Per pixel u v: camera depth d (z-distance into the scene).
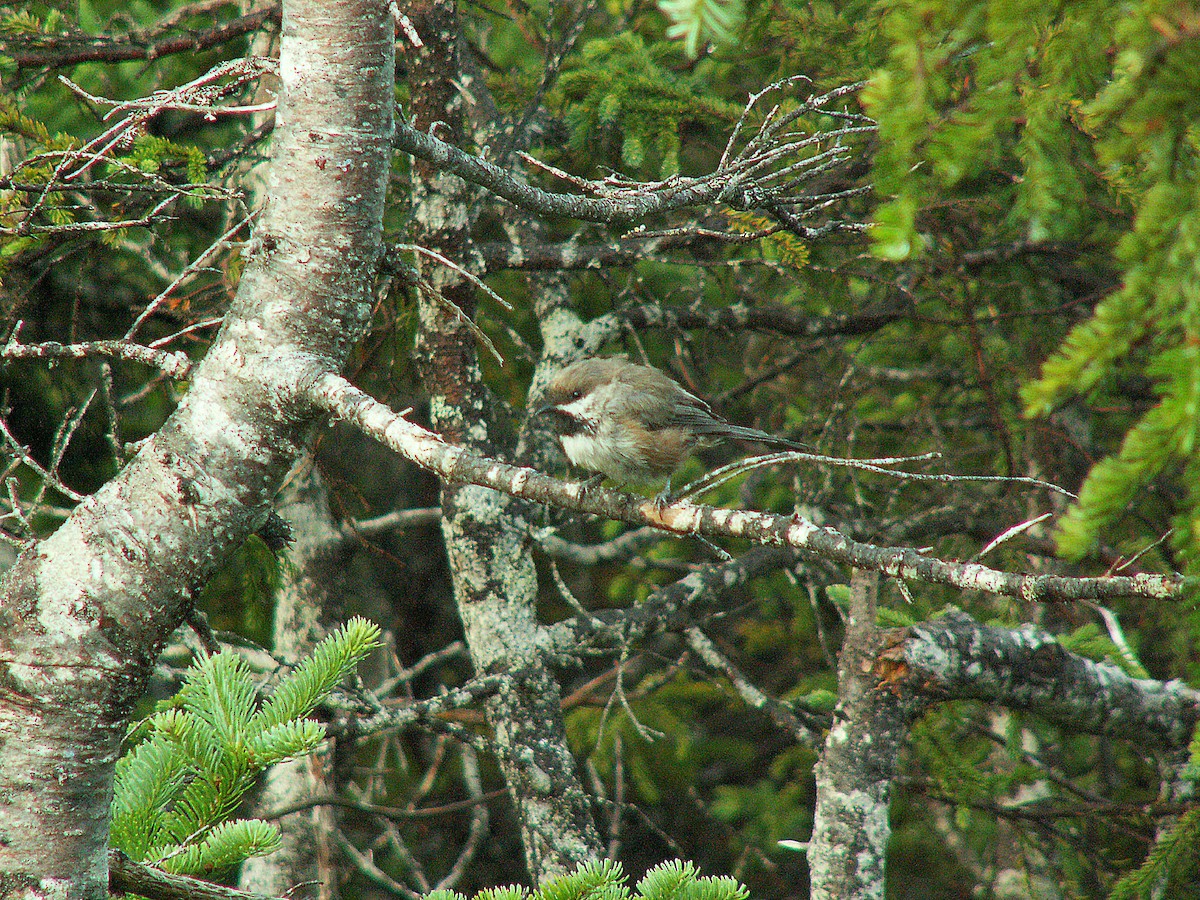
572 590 18.27
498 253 10.67
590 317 15.41
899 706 8.32
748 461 4.85
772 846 14.20
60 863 4.73
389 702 12.41
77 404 11.81
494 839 16.98
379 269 5.82
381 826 14.98
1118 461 2.90
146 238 11.46
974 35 3.04
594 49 11.50
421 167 10.08
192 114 13.10
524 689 10.23
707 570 11.66
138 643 4.98
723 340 16.31
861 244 11.19
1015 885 11.82
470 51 12.73
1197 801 8.62
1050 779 9.99
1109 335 2.89
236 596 13.12
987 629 8.65
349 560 13.30
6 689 4.77
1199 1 2.59
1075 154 7.95
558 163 13.05
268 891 11.55
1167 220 2.83
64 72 11.26
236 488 5.16
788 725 10.30
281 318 5.22
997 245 12.52
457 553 10.65
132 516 5.01
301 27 5.23
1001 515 12.20
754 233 6.90
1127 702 8.72
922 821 12.73
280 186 5.27
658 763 14.98
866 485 14.03
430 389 10.77
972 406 14.88
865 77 9.34
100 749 4.87
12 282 10.29
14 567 5.00
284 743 4.91
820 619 12.11
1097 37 3.19
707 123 11.30
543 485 5.07
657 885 4.53
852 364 12.38
